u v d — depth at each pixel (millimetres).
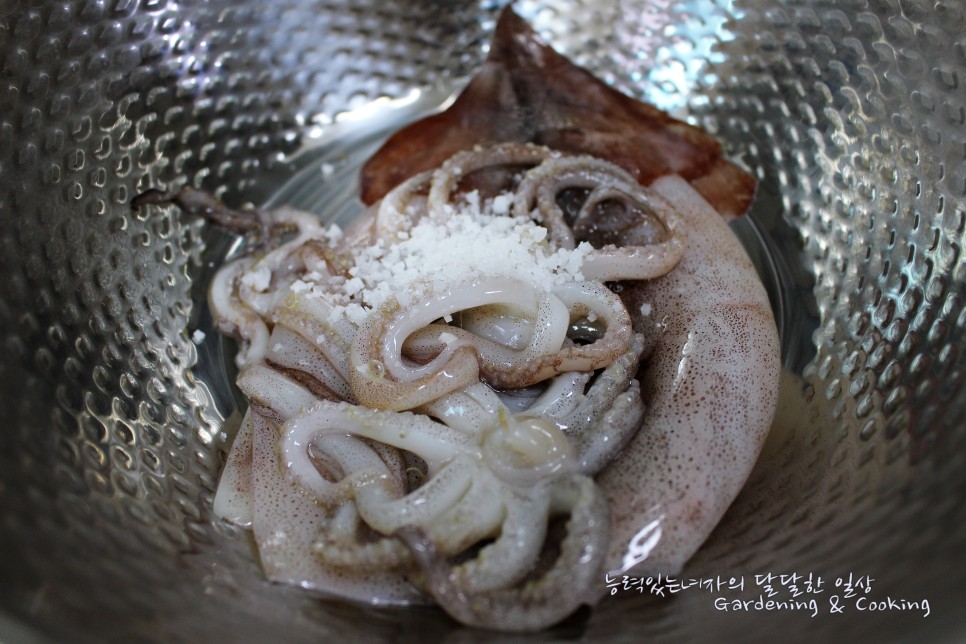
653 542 275
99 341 320
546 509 270
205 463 313
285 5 392
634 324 324
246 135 398
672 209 337
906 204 333
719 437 291
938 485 264
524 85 380
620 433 287
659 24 407
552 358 298
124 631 240
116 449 297
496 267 313
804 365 328
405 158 387
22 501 259
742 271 336
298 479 286
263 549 282
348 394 313
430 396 292
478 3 413
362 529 280
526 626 258
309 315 317
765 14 383
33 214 322
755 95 390
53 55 342
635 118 377
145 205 359
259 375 313
